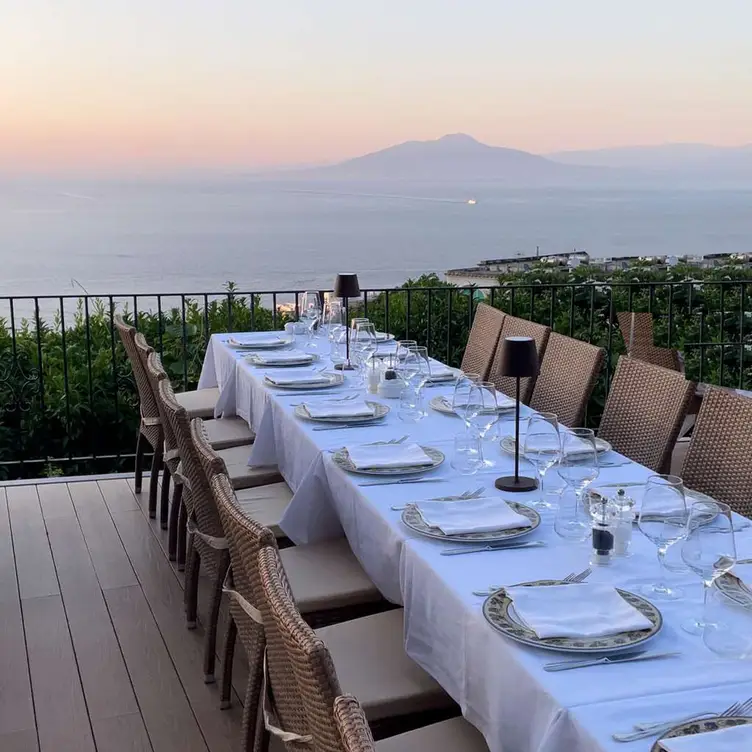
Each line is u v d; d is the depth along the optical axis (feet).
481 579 6.26
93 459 18.95
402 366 11.37
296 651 4.52
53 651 10.75
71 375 19.48
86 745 8.89
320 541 9.80
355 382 13.23
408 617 6.91
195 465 9.47
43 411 18.90
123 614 11.75
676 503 6.04
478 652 5.65
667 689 4.77
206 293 18.71
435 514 7.37
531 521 7.21
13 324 18.51
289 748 6.09
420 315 23.47
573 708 4.60
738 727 4.23
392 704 6.71
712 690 4.75
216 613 9.93
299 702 5.53
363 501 8.11
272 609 5.04
